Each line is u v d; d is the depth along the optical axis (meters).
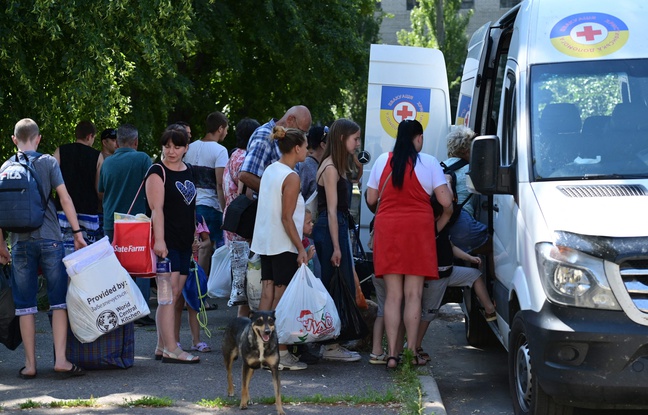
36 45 13.66
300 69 26.66
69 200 8.02
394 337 8.34
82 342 8.04
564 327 5.95
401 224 8.22
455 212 8.59
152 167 8.41
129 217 8.23
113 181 10.47
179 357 8.61
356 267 9.56
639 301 5.88
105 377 8.02
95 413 6.82
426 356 8.81
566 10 7.80
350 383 7.88
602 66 7.36
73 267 7.85
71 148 10.70
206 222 12.35
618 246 5.93
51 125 14.24
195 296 9.16
